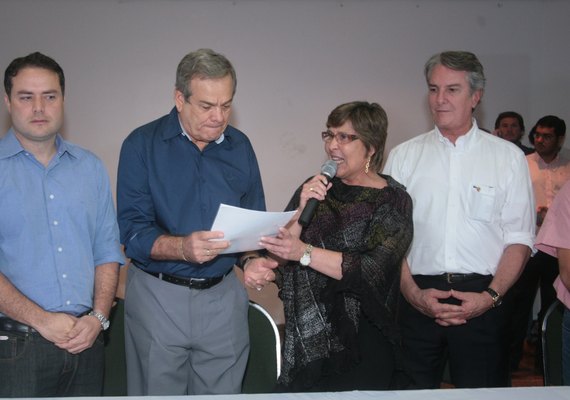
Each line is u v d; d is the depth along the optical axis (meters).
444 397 1.71
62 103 2.12
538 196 4.93
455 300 2.68
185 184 2.26
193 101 2.10
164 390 2.27
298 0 5.34
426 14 5.52
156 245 2.15
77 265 2.15
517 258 2.66
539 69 5.71
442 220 2.73
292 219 2.38
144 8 5.13
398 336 2.32
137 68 5.16
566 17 5.50
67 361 2.10
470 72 2.66
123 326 2.56
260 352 2.52
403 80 5.53
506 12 5.63
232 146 2.37
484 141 2.78
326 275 2.32
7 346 2.03
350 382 2.35
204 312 2.28
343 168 2.36
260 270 2.30
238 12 5.26
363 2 5.42
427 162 2.80
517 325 4.60
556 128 4.82
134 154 2.24
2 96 4.96
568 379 2.34
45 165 2.14
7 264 2.05
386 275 2.29
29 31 5.00
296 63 5.39
